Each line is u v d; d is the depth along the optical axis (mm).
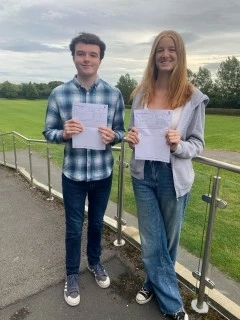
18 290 2508
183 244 2467
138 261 2838
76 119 2109
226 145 20938
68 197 2328
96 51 2047
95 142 2135
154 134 1916
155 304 2307
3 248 3234
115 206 3283
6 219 4066
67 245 2414
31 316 2223
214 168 2084
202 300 2234
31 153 5738
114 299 2369
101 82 2201
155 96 2031
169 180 2014
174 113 1919
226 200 2076
